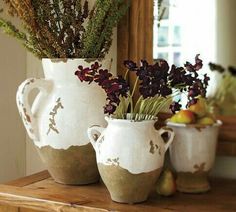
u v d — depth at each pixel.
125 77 1.45
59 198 1.26
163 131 1.27
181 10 1.45
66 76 1.35
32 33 1.38
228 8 1.37
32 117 1.38
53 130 1.35
